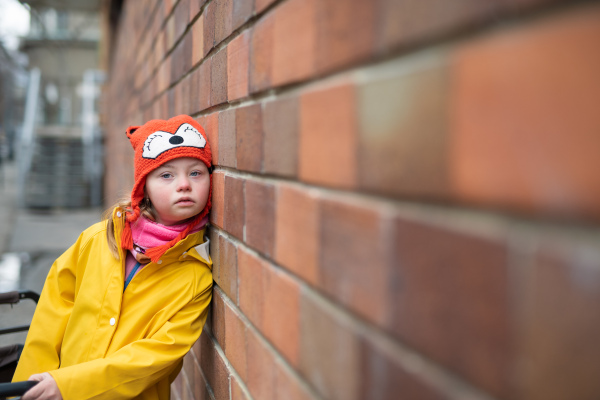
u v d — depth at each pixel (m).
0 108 22.23
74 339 1.25
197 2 1.36
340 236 0.58
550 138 0.33
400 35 0.46
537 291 0.33
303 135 0.67
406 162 0.46
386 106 0.49
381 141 0.49
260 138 0.85
